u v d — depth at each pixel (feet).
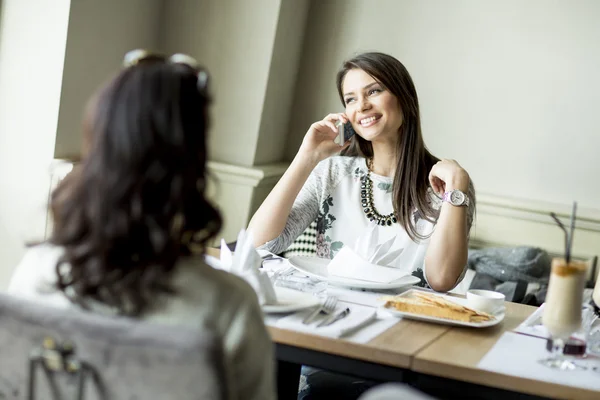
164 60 4.04
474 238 12.69
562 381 4.99
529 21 12.53
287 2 12.38
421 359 5.13
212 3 12.48
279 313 5.73
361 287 6.79
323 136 8.44
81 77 10.66
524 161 12.72
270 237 8.21
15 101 10.42
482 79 12.77
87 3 10.44
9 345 3.64
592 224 12.17
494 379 5.00
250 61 12.42
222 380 3.39
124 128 3.55
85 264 3.64
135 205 3.54
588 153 12.47
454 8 12.78
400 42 13.07
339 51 13.38
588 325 6.14
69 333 3.48
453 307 6.12
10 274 10.55
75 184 3.67
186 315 3.70
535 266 11.91
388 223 8.36
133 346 3.39
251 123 12.55
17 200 10.47
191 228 3.79
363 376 5.28
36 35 10.27
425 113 13.07
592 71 12.37
